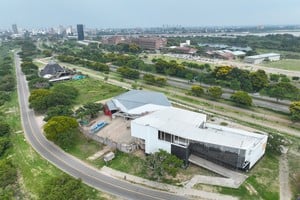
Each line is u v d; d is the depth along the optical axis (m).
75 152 76.62
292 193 57.09
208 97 124.69
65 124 80.44
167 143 69.31
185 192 58.00
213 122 95.38
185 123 74.31
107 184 61.75
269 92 117.94
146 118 77.38
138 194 57.91
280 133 86.12
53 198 50.66
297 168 66.56
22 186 61.75
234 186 59.25
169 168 60.66
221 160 65.69
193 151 69.19
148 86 145.88
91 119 99.31
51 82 152.00
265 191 57.81
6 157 75.25
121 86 146.12
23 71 185.12
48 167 69.31
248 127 91.00
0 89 142.00
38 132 91.00
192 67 187.50
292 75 167.88
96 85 147.75
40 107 106.69
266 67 196.62
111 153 72.88
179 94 130.50
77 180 57.34
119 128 90.19
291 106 95.44
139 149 76.69
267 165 68.19
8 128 89.44
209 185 59.94
